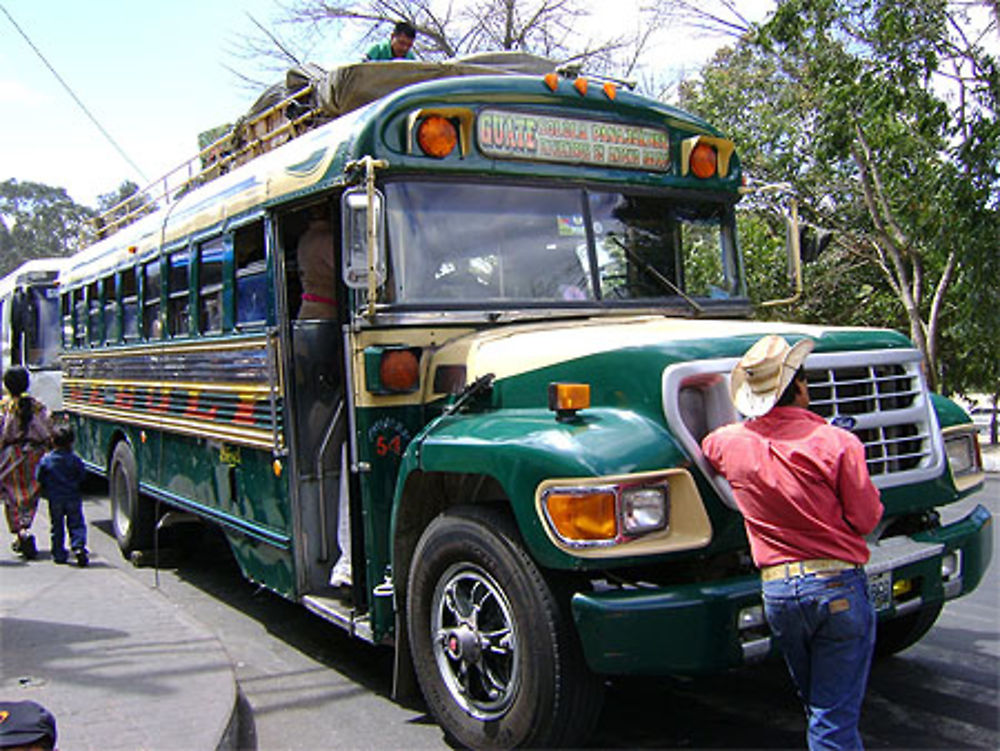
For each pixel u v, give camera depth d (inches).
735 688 197.8
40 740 110.8
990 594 267.4
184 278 282.5
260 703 199.6
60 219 3149.6
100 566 314.5
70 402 436.1
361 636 191.0
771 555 130.4
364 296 184.2
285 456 216.8
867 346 168.6
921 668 207.0
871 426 163.8
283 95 271.7
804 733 174.6
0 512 438.3
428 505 180.7
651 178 220.7
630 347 156.6
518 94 202.2
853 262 709.3
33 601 261.0
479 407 178.2
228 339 244.8
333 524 219.8
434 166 190.9
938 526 175.8
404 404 187.2
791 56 623.8
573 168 208.8
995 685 196.1
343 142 192.7
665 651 139.6
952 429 183.6
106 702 181.9
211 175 302.8
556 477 143.3
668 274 221.3
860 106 543.5
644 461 143.4
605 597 142.3
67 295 441.1
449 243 191.9
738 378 138.9
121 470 353.4
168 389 294.7
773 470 129.9
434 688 170.7
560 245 205.0
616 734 176.1
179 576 323.9
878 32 525.7
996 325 526.0
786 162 642.2
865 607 128.5
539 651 148.8
